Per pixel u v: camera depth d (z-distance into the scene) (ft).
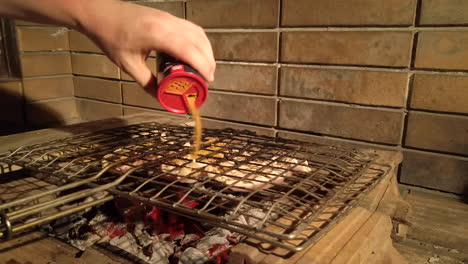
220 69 2.67
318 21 2.23
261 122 2.58
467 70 1.89
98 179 1.44
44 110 3.52
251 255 1.11
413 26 1.98
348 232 1.27
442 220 1.80
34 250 1.38
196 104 1.45
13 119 3.33
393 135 2.14
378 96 2.13
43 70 3.44
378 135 2.18
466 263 1.55
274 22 2.38
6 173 1.94
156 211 1.75
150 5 2.91
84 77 3.56
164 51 1.31
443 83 1.94
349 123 2.26
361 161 1.69
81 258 1.33
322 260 1.10
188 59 1.31
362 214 1.40
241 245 1.17
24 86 3.34
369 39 2.10
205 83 1.39
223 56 2.64
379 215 1.40
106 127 2.45
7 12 1.38
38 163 1.63
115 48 1.33
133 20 1.27
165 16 1.31
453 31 1.88
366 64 2.14
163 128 2.25
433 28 1.93
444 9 1.88
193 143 1.86
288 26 2.34
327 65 2.26
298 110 2.41
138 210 1.76
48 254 1.36
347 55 2.18
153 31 1.26
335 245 1.19
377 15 2.05
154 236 1.65
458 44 1.88
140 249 1.56
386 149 2.18
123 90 3.30
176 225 1.74
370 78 2.13
